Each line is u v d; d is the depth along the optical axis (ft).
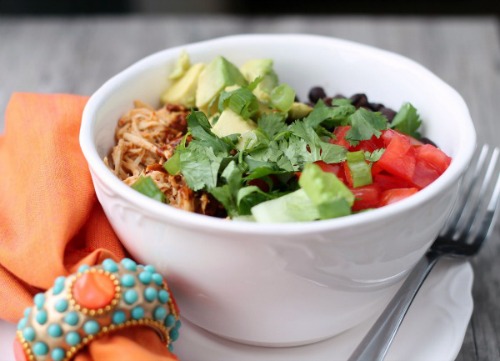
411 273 1.26
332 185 1.06
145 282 1.05
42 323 1.02
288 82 1.52
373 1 3.31
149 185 1.15
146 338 1.05
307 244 1.01
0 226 1.25
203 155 1.17
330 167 1.17
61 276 1.10
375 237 1.04
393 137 1.20
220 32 2.27
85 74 2.04
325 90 1.51
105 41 2.22
